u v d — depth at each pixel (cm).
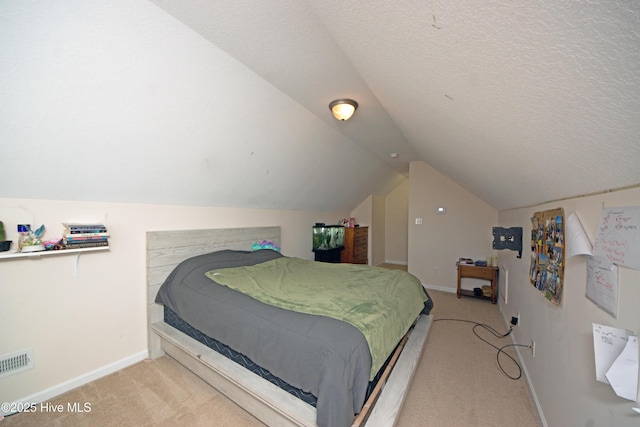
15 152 147
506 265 314
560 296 137
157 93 164
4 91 125
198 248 268
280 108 228
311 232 457
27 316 170
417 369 209
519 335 233
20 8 106
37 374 173
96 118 157
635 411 75
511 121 96
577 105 64
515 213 269
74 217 191
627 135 61
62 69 130
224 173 259
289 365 134
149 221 235
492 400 174
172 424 152
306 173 348
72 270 189
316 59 165
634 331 78
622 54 44
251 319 159
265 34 142
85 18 119
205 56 158
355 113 251
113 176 195
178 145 204
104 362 204
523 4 48
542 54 57
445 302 373
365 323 148
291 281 234
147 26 132
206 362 171
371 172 474
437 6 64
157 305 232
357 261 524
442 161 299
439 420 156
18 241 167
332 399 115
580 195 117
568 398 122
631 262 79
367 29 99
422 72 107
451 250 430
